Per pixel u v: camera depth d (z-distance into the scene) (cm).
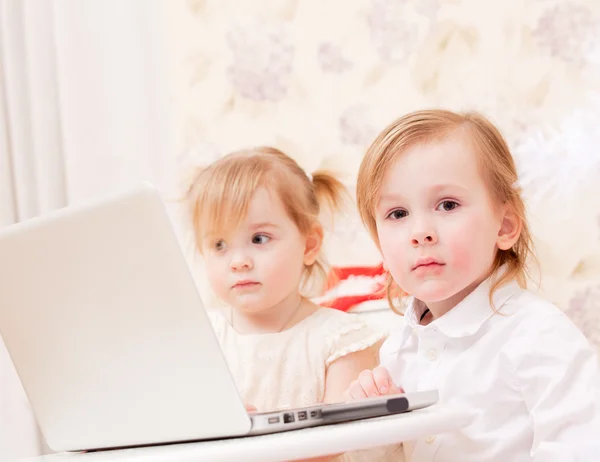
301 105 176
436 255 95
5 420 168
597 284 171
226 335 133
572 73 176
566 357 85
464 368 94
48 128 175
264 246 130
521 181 172
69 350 68
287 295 133
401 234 98
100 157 179
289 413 64
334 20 175
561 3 175
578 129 174
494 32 176
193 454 55
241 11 177
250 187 131
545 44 176
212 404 62
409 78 175
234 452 55
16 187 174
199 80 178
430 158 96
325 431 58
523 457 88
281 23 176
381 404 68
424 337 102
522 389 89
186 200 161
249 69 177
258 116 177
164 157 179
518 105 175
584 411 80
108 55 179
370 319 150
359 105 175
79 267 64
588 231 172
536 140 174
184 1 178
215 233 132
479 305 97
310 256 140
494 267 101
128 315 64
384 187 100
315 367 125
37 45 175
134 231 61
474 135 99
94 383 68
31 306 68
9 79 174
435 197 96
